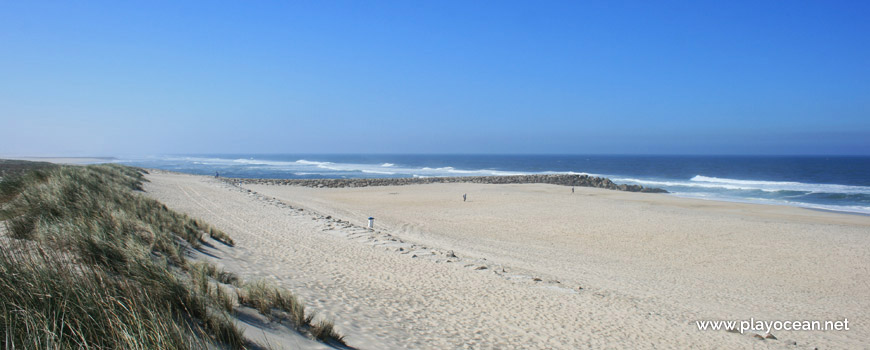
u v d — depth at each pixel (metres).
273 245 12.05
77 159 147.88
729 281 12.51
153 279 4.27
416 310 7.05
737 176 88.38
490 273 11.07
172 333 3.15
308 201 31.59
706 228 21.44
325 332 4.57
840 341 7.85
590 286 10.79
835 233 20.23
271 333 4.21
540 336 6.46
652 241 18.44
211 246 9.68
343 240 14.68
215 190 29.94
